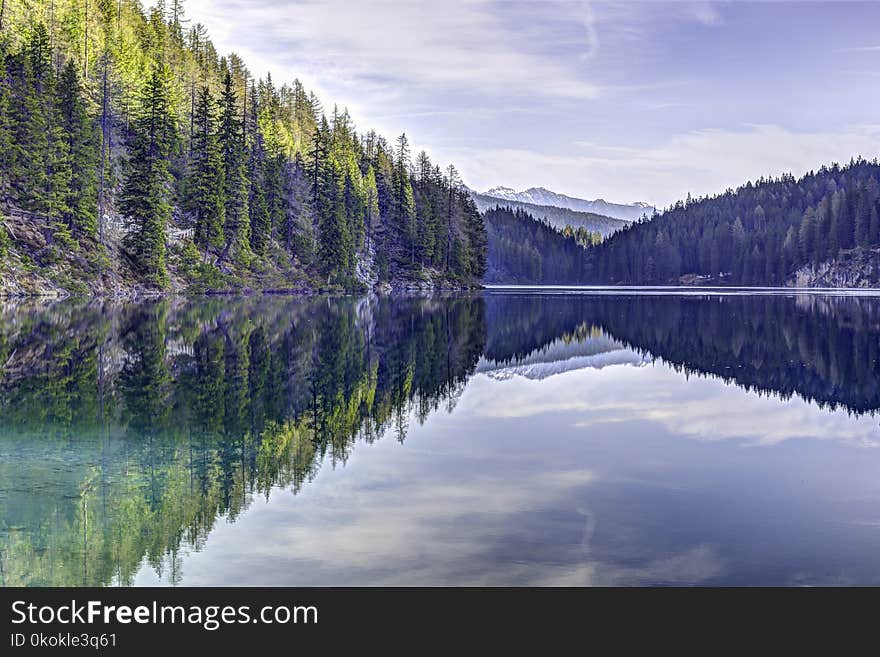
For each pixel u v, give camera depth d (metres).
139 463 13.70
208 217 74.00
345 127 124.81
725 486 12.73
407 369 27.55
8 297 52.91
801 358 32.38
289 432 16.50
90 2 91.38
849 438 16.70
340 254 92.62
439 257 120.88
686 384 25.31
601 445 15.77
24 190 59.09
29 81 59.56
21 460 13.80
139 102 80.44
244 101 98.69
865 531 10.53
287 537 10.12
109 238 66.06
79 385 21.86
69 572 9.09
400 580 8.90
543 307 73.31
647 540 10.12
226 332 37.91
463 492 12.22
